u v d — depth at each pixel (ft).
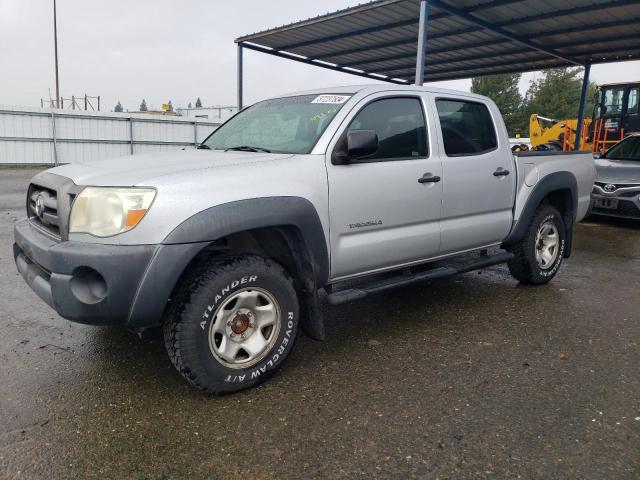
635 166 29.60
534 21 34.63
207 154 11.88
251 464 7.81
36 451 8.02
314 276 10.75
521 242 16.46
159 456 7.97
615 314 14.61
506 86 168.35
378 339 12.75
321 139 11.18
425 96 13.52
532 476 7.56
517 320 14.11
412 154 12.92
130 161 10.96
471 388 10.20
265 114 13.70
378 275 13.44
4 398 9.63
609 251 23.63
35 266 10.46
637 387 10.26
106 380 10.41
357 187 11.41
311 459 7.94
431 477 7.54
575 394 9.97
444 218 13.60
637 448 8.24
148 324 9.09
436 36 38.86
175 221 8.86
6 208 34.45
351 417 9.13
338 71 50.19
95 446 8.19
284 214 9.98
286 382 10.45
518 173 15.67
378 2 31.48
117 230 8.75
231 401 9.67
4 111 77.15
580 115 48.91
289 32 37.78
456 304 15.52
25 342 12.25
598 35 37.76
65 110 82.12
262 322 10.12
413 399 9.77
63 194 9.43
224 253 10.00
